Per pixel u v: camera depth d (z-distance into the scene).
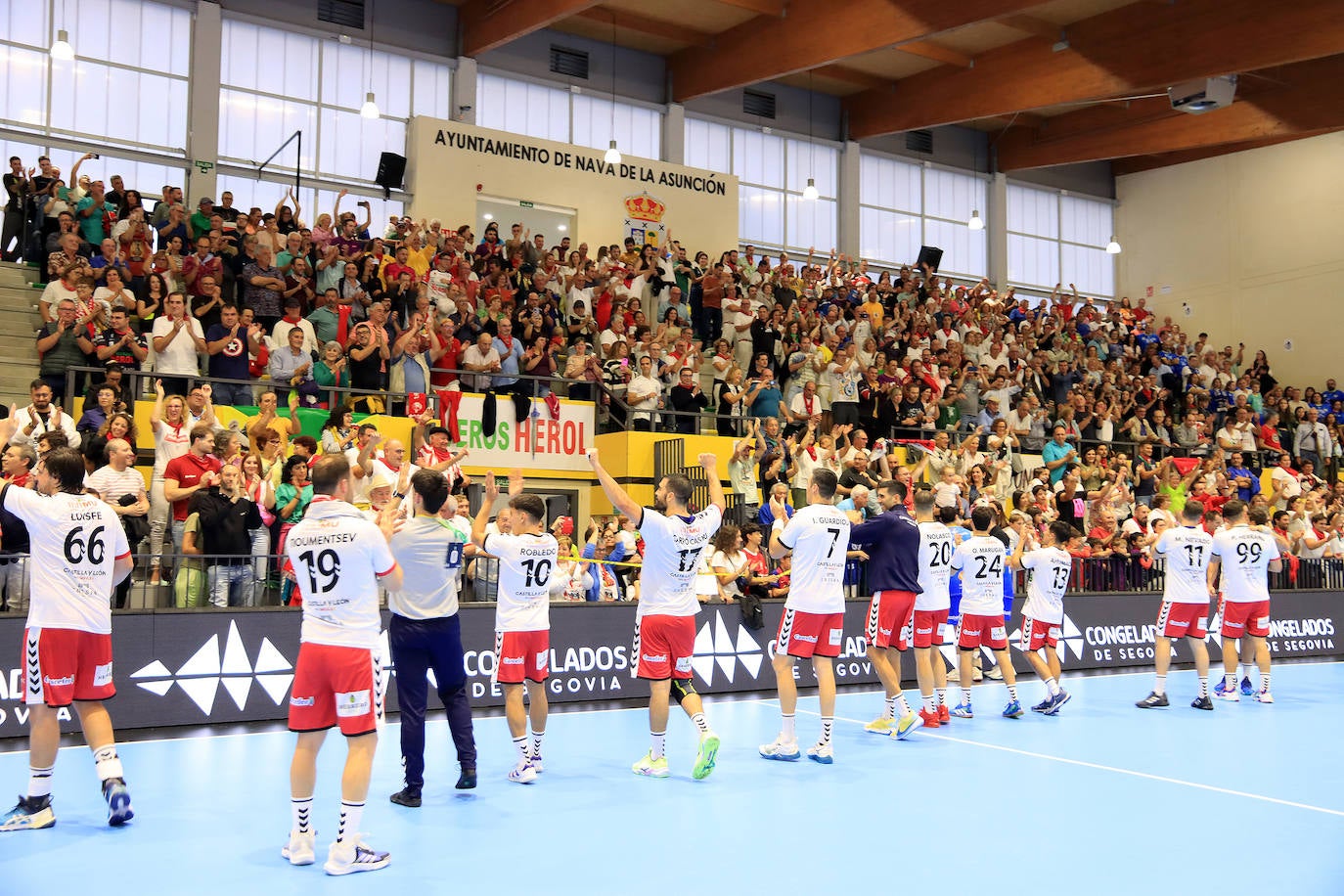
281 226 16.58
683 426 16.09
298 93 20.09
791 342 18.16
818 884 5.01
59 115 18.03
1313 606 15.81
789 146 25.53
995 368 20.73
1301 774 7.77
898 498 9.12
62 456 5.92
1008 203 28.62
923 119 24.19
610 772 7.45
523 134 22.05
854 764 7.86
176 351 12.59
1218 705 11.15
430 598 6.45
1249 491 18.53
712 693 10.95
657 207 22.70
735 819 6.22
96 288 13.34
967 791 7.04
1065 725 9.78
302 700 5.23
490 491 7.11
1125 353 24.39
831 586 7.96
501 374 14.85
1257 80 22.66
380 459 9.91
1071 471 16.03
